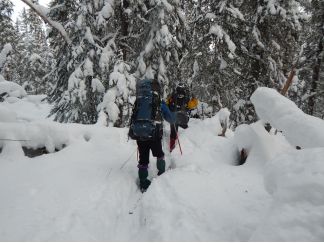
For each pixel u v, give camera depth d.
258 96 5.33
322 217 2.18
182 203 3.73
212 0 11.44
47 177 4.68
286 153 3.02
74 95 8.61
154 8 8.70
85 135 6.39
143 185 4.89
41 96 20.02
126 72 8.30
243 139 5.96
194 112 11.26
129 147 6.56
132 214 4.00
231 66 11.66
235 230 3.09
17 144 5.48
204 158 5.94
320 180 2.38
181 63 10.42
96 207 4.02
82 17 8.41
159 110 5.08
